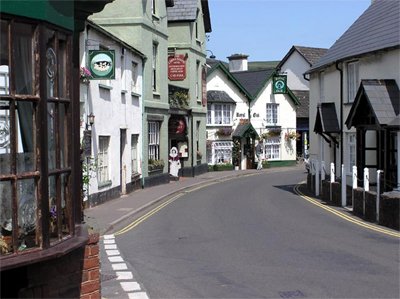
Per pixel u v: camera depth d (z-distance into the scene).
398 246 11.47
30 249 4.91
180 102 31.17
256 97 43.16
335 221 15.44
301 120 49.53
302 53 52.09
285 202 20.58
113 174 20.66
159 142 28.25
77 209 5.88
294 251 10.95
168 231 13.76
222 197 22.41
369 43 21.50
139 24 24.69
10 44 4.71
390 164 18.69
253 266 9.59
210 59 45.09
